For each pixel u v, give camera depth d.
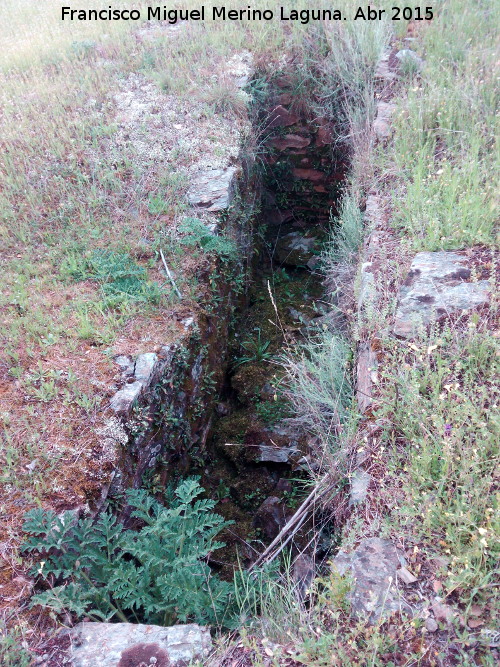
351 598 2.39
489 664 2.07
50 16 8.78
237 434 4.68
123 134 5.88
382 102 6.21
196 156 5.57
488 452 2.74
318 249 6.89
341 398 3.72
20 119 6.29
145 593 2.63
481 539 2.25
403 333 3.46
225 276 5.03
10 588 2.60
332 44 6.86
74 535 2.79
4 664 2.35
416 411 2.95
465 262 3.85
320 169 7.04
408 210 4.46
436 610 2.29
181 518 2.90
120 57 7.36
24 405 3.43
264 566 3.01
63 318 4.06
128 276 4.47
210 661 2.33
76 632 2.49
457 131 5.03
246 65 6.85
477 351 3.16
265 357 5.26
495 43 6.53
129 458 3.39
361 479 2.95
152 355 3.77
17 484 2.98
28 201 5.18
